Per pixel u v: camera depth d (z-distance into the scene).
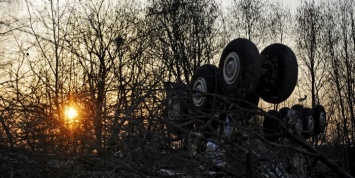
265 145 5.37
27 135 5.33
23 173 5.21
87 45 13.35
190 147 5.13
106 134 5.15
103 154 4.97
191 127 5.70
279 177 5.27
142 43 15.55
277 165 5.32
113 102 5.89
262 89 7.64
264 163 5.39
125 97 5.76
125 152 5.05
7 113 5.84
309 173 6.27
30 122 5.38
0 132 5.54
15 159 5.18
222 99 5.80
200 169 5.02
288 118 6.33
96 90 6.14
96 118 5.20
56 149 5.10
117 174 4.90
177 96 5.57
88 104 5.49
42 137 5.19
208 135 5.43
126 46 12.27
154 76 6.27
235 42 7.19
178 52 23.27
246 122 5.57
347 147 14.54
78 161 4.89
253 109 5.68
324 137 10.49
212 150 5.27
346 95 28.09
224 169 5.21
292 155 5.68
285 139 5.75
